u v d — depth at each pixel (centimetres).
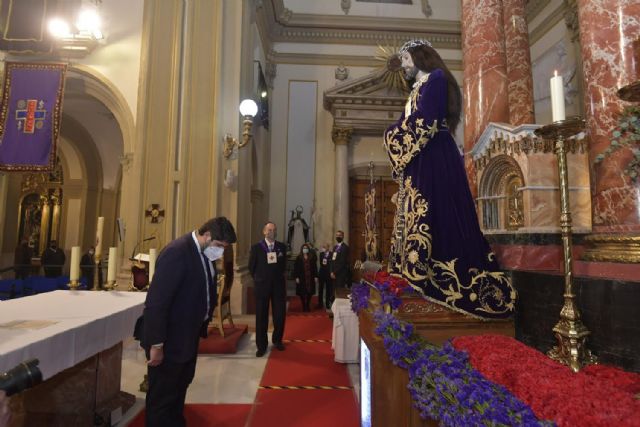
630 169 189
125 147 691
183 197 635
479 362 150
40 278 819
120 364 313
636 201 201
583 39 236
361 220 1230
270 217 1179
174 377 237
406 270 215
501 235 308
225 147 654
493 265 222
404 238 228
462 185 226
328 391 356
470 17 411
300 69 1241
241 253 710
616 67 216
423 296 208
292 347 507
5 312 249
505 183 328
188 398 339
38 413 268
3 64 692
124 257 626
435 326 211
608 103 217
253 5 880
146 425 237
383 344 181
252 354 472
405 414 171
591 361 169
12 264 1102
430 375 144
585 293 180
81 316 240
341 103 1156
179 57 669
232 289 655
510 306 216
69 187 1334
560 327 177
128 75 697
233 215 648
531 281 218
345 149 1162
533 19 1098
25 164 654
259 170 1079
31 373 106
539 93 1060
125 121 698
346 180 1154
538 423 108
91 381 276
